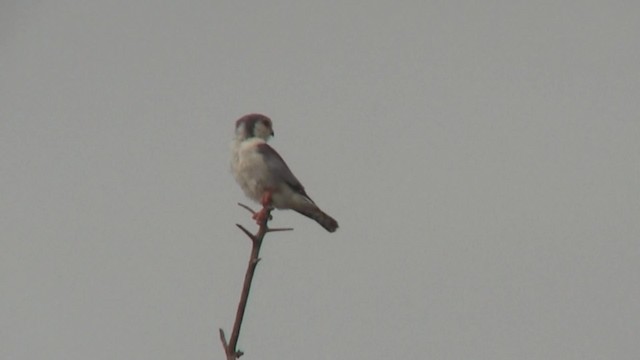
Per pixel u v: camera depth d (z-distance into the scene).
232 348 10.16
